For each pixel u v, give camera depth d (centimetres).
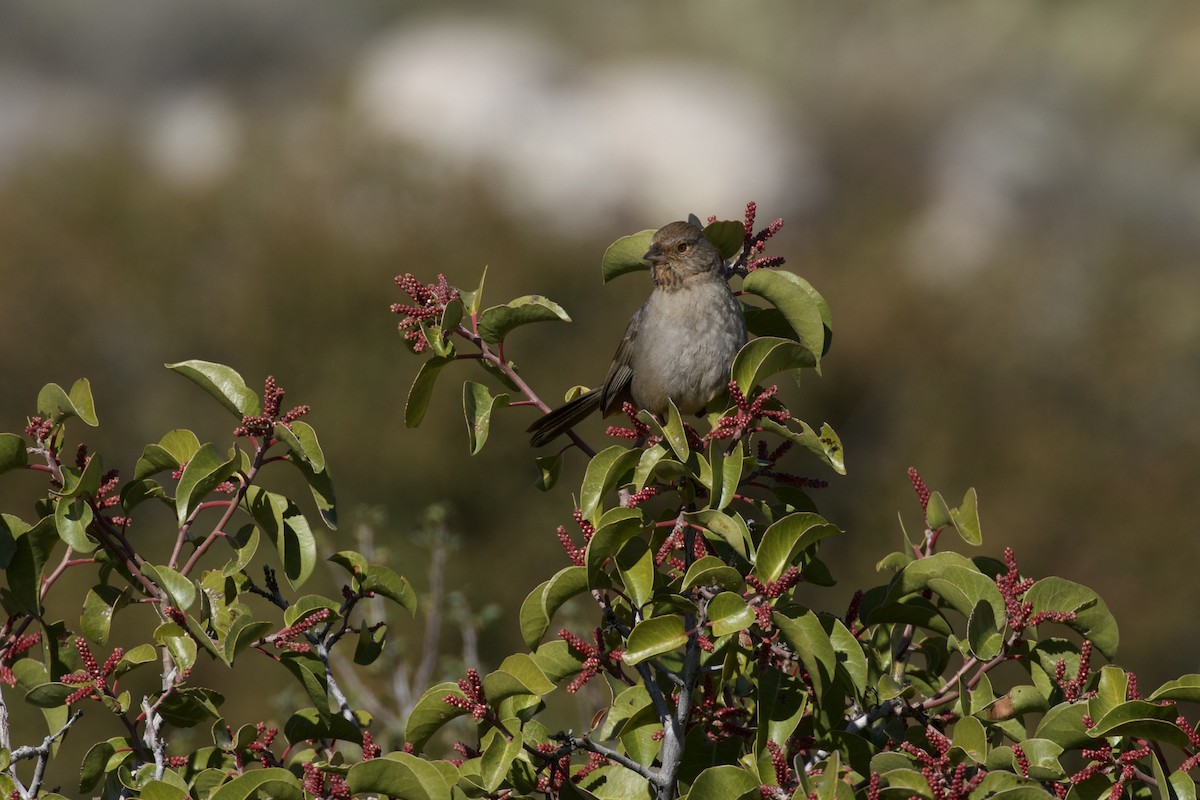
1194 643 2808
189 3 4319
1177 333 3300
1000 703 422
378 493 2592
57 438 448
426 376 472
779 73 4400
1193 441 3086
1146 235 3816
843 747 407
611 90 4059
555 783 399
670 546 393
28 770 971
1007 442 2958
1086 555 2847
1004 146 4069
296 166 3167
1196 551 2853
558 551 2556
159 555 2078
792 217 3894
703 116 3966
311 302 2847
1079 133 4188
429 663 751
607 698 677
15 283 2912
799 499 448
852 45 4469
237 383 434
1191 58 4206
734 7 4531
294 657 430
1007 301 3334
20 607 436
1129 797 393
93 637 436
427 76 3834
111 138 3516
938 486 2872
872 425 3092
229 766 434
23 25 4178
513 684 379
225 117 3659
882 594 431
